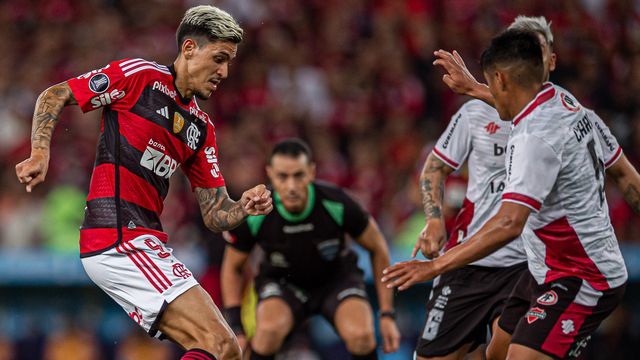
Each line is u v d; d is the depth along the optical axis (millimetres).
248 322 26781
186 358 16281
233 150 44750
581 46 53156
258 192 16938
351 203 24219
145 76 17047
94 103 16812
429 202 20438
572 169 16734
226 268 24922
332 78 52438
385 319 24266
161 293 16781
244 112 49438
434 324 20859
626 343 36344
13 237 40719
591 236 17125
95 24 54594
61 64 52688
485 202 20391
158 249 17078
